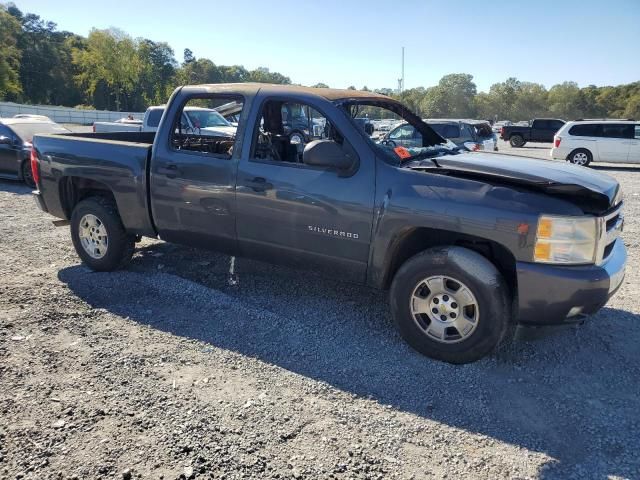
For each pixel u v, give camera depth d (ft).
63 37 405.80
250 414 10.05
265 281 17.65
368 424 9.89
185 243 16.46
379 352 12.78
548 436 9.64
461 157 14.10
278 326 14.02
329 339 13.41
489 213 11.41
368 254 13.02
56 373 11.31
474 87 418.51
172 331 13.62
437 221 11.86
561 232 11.03
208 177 15.08
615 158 63.36
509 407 10.55
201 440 9.22
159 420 9.77
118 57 306.55
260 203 14.25
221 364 11.98
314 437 9.44
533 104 415.44
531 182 11.48
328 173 13.30
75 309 14.80
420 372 11.87
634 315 15.23
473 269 11.62
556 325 11.57
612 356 12.76
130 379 11.17
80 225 18.01
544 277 11.07
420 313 12.55
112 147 17.06
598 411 10.43
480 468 8.77
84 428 9.45
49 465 8.49
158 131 16.20
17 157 37.99
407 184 12.36
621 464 8.89
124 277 17.52
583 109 400.26
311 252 13.91
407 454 9.08
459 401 10.73
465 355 12.02
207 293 16.10
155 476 8.31
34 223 26.14
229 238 15.23
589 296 11.11
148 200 16.60
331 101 13.83
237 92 14.98
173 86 388.78
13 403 10.14
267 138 15.12
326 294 16.56
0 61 266.57
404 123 16.08
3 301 15.12
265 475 8.41
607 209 11.75
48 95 356.18
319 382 11.32
